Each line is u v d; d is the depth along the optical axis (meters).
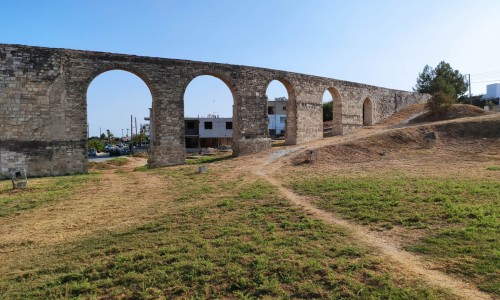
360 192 15.30
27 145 25.61
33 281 8.49
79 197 17.61
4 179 24.69
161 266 8.71
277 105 83.75
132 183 21.64
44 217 14.06
